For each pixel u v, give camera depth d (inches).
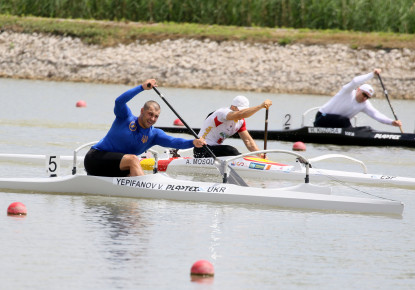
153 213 1507.1
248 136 2026.3
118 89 4485.7
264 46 4864.7
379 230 1451.8
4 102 3612.2
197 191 1626.5
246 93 4407.0
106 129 2839.6
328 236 1393.9
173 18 5600.4
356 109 2701.8
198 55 4884.4
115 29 5265.8
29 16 5743.1
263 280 1133.1
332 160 2315.5
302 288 1106.7
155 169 1716.3
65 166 2063.2
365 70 4549.7
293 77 4569.4
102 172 1637.6
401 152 2549.2
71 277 1108.5
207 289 1080.8
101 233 1343.5
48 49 5177.2
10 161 2049.7
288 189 1636.3
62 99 3870.6
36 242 1272.1
